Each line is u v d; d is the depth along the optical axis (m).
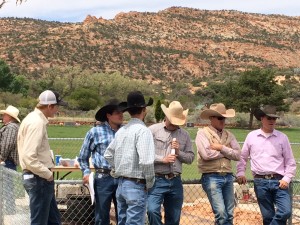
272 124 10.45
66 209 11.77
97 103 85.94
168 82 186.38
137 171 9.17
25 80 113.31
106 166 9.94
